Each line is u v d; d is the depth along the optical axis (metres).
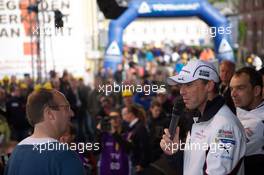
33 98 3.07
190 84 3.21
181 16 14.20
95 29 10.91
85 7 9.45
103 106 8.59
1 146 4.44
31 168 2.93
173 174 3.62
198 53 14.45
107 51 14.32
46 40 8.70
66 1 8.37
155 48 21.83
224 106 3.20
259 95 3.82
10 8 9.51
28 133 8.20
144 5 13.98
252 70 3.84
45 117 3.06
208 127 3.17
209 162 3.08
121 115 7.34
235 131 3.09
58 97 3.09
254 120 3.67
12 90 9.85
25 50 10.09
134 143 6.46
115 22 14.18
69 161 2.95
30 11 8.01
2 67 10.15
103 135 6.53
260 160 3.62
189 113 3.43
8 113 8.70
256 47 18.69
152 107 6.95
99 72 13.99
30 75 10.02
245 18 19.17
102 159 6.54
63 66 9.52
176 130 3.50
